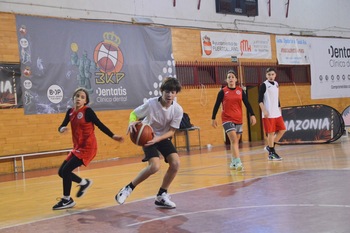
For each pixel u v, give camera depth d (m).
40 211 6.63
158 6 18.09
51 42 15.27
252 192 6.80
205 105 18.89
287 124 16.00
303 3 22.55
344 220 4.73
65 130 6.97
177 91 5.98
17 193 8.98
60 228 5.33
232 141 9.77
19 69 14.58
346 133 18.06
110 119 16.41
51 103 15.19
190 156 14.75
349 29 24.00
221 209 5.73
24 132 14.62
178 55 18.28
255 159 11.77
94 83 16.11
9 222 5.97
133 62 17.06
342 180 7.29
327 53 22.73
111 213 6.00
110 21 16.78
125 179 9.85
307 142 15.56
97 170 12.39
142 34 17.34
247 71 20.25
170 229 4.87
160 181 8.92
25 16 14.80
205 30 19.08
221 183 7.99
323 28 23.22
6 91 14.30
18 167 14.45
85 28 16.05
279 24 21.64
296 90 21.69
